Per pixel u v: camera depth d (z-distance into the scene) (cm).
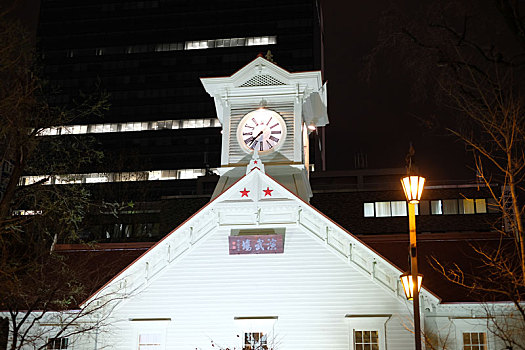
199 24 14125
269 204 2628
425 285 2652
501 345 2430
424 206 6347
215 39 13962
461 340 2467
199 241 2630
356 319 2458
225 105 3241
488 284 2566
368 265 2531
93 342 2558
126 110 13662
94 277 2914
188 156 13262
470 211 6266
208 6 14212
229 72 13688
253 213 2631
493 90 1428
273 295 2544
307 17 13712
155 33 14200
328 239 2583
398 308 2464
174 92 13725
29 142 1964
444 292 2584
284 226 2609
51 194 2239
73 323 2502
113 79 13950
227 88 3256
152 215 7075
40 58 2042
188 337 2530
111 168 5775
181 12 14262
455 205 6303
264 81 3247
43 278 2362
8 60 1836
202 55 13912
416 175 1708
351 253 2555
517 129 1517
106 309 2573
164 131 13462
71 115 2245
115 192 5694
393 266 2472
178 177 13125
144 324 2539
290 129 3145
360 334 2462
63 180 2238
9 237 2327
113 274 2936
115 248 3152
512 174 1594
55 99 13850
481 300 2450
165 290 2598
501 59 1316
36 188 2131
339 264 2550
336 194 6519
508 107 1484
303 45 13500
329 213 6450
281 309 2522
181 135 13400
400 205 6391
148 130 13488
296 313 2509
